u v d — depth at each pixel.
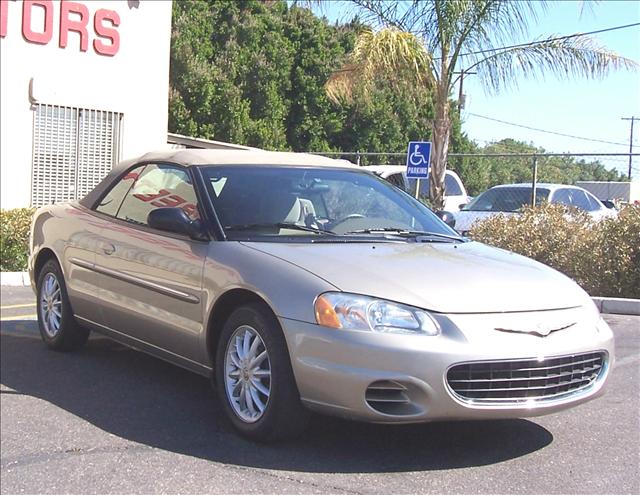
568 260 9.78
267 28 32.00
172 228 4.96
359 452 4.38
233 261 4.61
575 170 21.36
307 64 31.98
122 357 6.57
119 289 5.57
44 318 6.70
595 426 4.84
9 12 13.34
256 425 4.38
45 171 14.00
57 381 5.84
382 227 5.35
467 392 3.96
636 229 9.45
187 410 5.17
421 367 3.88
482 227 10.73
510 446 4.50
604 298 9.15
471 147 34.06
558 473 4.11
